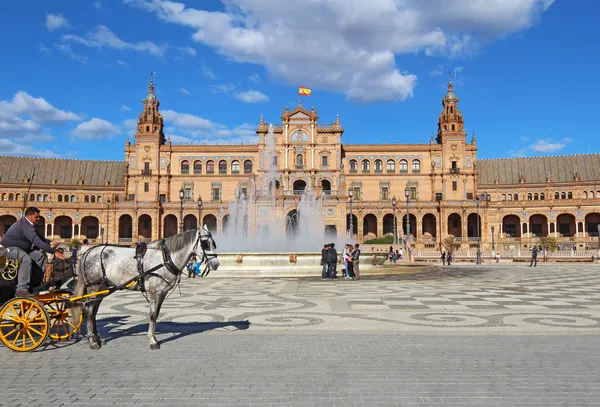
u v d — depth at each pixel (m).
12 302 12.92
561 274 42.62
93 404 8.91
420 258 76.69
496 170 134.25
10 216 115.69
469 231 120.25
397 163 123.25
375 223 123.25
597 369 11.07
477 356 12.23
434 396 9.29
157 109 127.94
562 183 124.12
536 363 11.57
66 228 119.12
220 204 116.44
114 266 13.84
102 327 16.41
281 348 13.10
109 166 134.25
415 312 19.38
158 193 121.44
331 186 118.31
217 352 12.68
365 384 9.99
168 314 19.05
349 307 20.77
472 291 27.33
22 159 127.31
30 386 9.94
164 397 9.25
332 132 119.31
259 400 9.07
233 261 38.09
